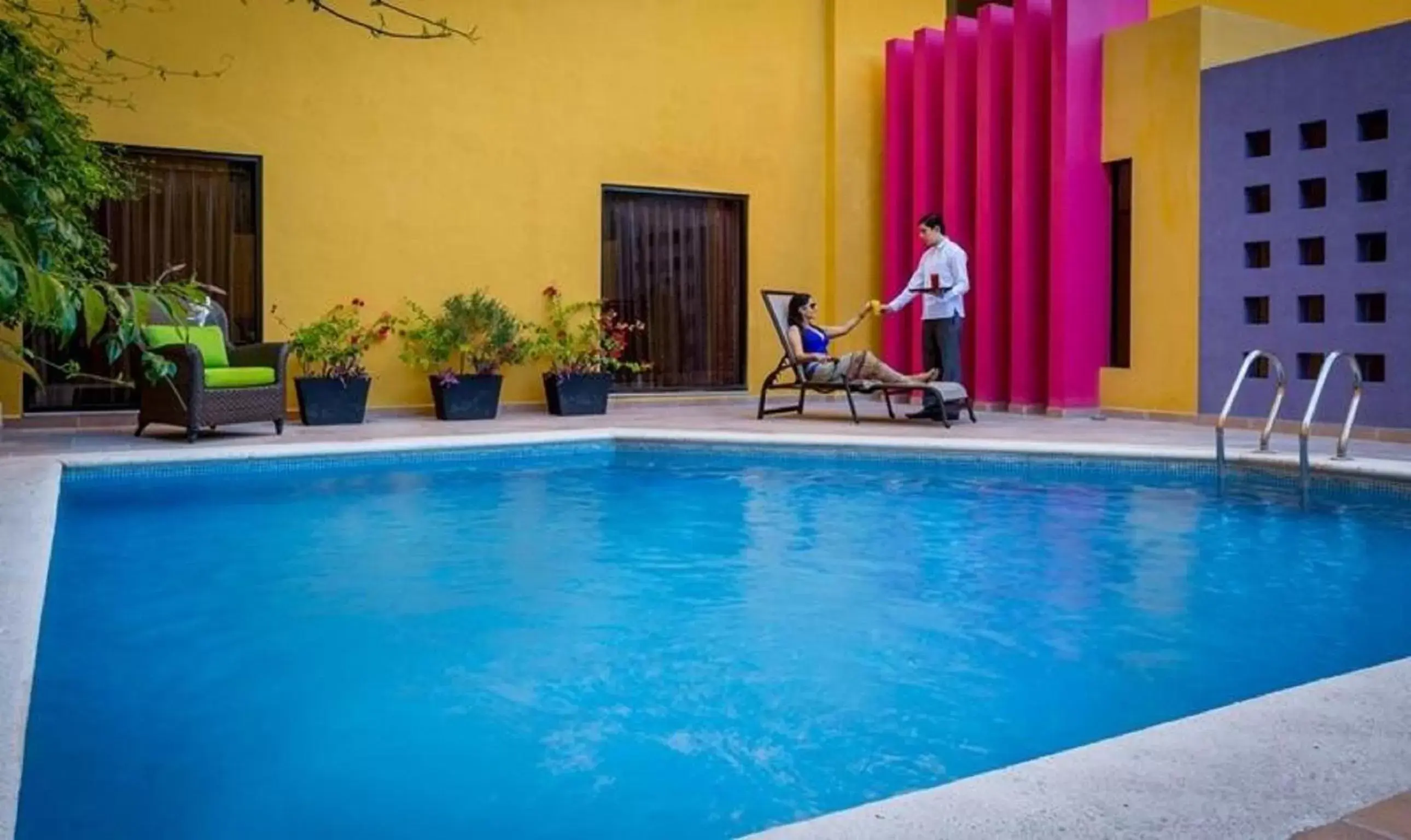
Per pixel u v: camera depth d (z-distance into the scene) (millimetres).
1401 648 2982
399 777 2107
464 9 9477
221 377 7082
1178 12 8672
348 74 9039
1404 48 7273
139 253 8359
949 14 13719
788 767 2152
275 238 8805
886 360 11062
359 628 3174
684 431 7652
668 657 2893
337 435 7566
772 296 8750
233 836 1847
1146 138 8945
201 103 8469
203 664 2832
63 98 6859
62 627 3176
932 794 1695
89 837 1839
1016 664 2842
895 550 4324
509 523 4914
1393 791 1694
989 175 9883
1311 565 4027
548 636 3096
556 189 9953
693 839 1839
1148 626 3213
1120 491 5836
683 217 10734
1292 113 7938
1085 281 9250
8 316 1202
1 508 4238
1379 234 7469
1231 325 8336
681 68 10523
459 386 9016
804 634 3117
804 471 6688
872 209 11383
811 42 11195
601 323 9922
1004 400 10055
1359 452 6383
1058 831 1554
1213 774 1759
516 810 1952
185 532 4641
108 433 7617
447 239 9484
